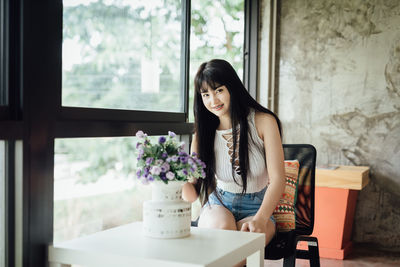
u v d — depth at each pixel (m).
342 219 3.71
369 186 4.14
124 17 2.47
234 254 1.63
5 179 1.79
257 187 2.33
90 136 2.13
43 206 1.87
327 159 4.29
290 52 4.38
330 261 3.66
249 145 2.31
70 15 2.09
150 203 1.80
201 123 2.39
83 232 2.27
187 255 1.55
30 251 1.80
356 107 4.18
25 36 1.78
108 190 2.43
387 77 4.07
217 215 2.19
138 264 1.54
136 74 2.59
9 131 1.70
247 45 4.25
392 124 4.06
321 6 4.26
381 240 4.11
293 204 2.50
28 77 1.79
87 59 2.21
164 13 2.85
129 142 2.57
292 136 4.40
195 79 2.31
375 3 4.09
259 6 4.31
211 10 3.55
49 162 1.90
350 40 4.18
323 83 4.28
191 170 1.79
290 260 2.17
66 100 2.08
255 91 4.31
